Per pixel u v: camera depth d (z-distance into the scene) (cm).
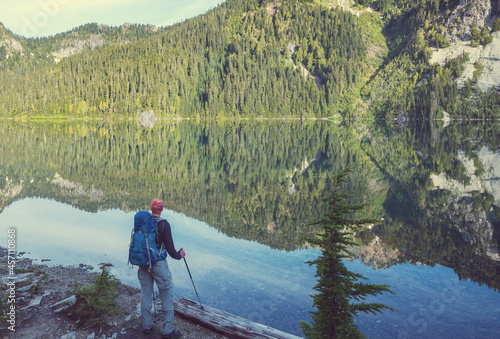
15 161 2514
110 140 4816
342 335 367
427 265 739
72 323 441
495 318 512
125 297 555
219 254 773
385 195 1538
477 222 1116
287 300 561
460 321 505
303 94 19600
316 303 380
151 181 1825
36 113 15562
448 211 1259
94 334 420
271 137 5844
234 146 4125
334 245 385
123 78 17262
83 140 4691
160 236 424
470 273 692
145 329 434
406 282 645
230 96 17662
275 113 18212
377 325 496
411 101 18150
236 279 638
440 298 580
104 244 868
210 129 8681
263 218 1127
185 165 2458
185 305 509
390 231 1005
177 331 440
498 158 2761
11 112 15250
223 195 1497
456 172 2145
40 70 19750
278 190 1627
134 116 15462
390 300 573
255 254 777
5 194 1475
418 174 2092
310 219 1117
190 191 1582
